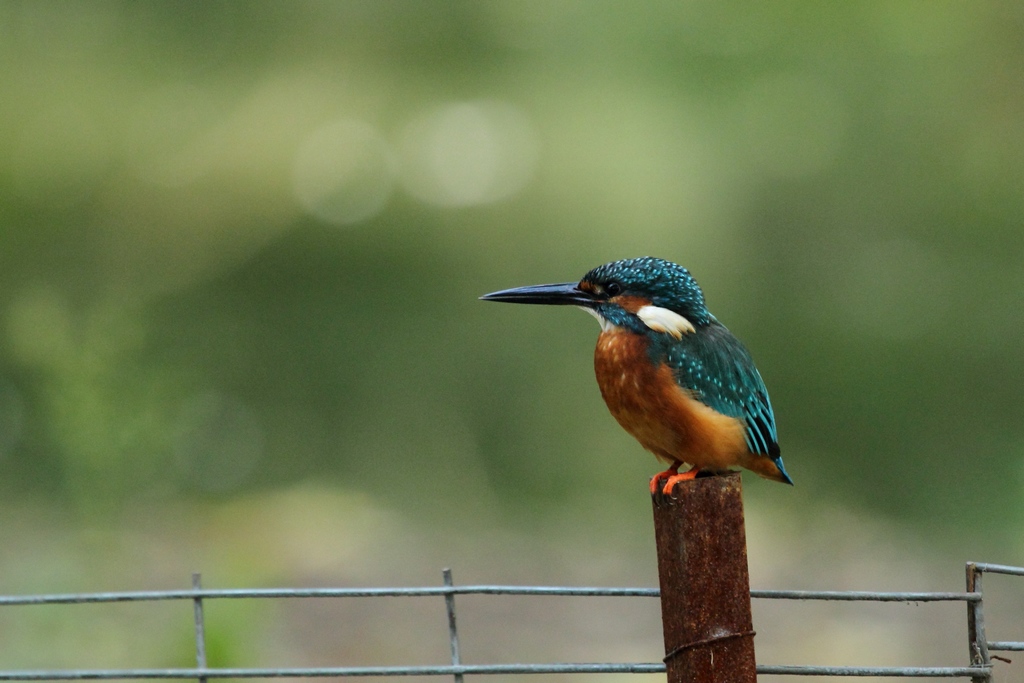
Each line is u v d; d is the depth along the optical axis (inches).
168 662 269.1
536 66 616.1
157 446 353.7
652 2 599.5
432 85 621.9
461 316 613.3
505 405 600.7
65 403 326.3
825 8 597.3
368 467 581.0
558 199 600.1
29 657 281.0
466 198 609.6
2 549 373.1
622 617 360.8
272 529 452.8
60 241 590.2
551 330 610.2
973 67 601.3
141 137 609.6
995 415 603.2
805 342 614.9
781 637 347.6
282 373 604.4
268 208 610.5
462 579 399.2
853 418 609.0
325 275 617.9
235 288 613.0
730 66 603.8
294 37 625.9
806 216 612.7
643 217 597.9
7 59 604.1
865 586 417.1
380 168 613.0
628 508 559.2
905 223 616.1
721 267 606.2
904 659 326.6
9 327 465.4
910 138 610.2
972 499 572.1
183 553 397.4
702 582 135.0
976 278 612.7
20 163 594.9
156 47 619.8
